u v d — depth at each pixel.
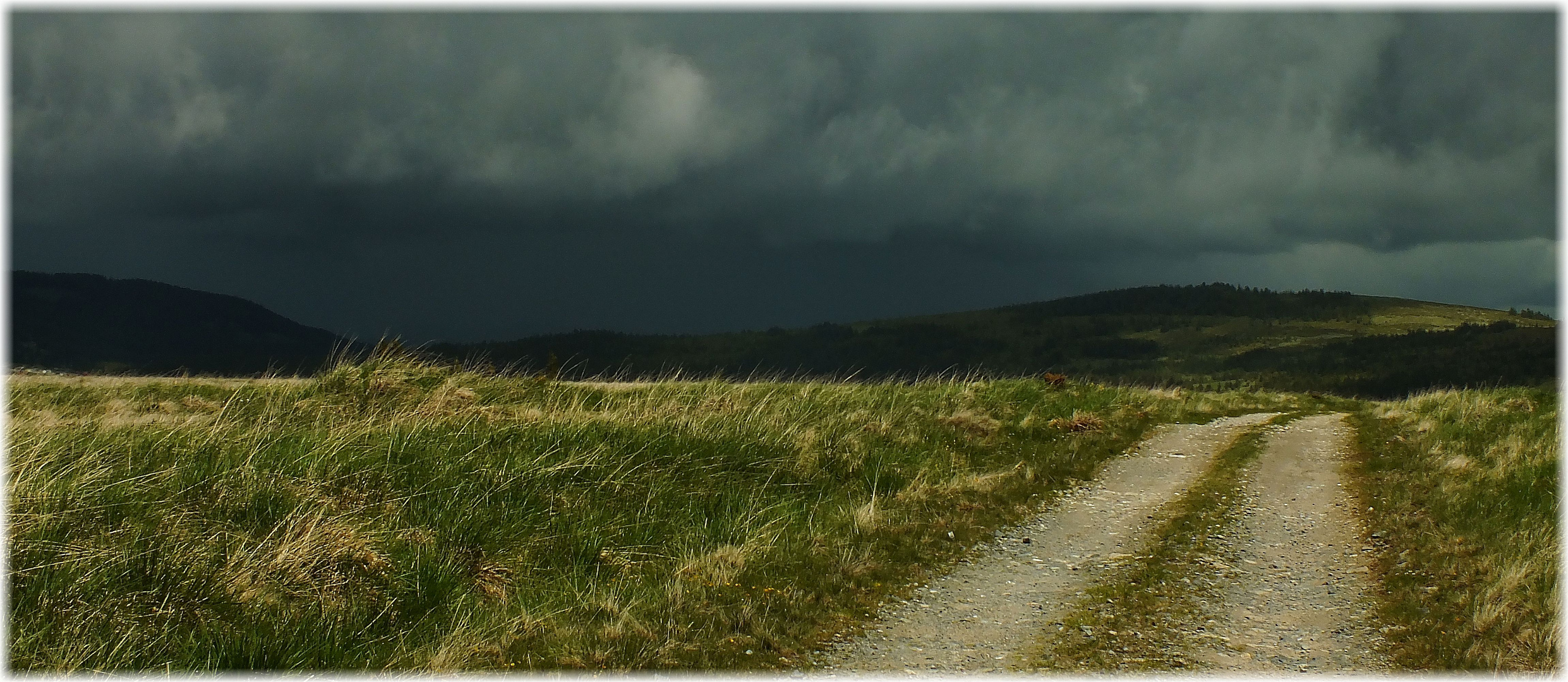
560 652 6.27
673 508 9.30
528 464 9.48
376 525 7.74
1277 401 24.03
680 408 13.70
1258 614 7.09
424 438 10.12
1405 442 13.88
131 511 7.35
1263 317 134.12
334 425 11.02
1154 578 7.89
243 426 10.54
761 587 7.51
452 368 15.28
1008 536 9.38
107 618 6.07
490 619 6.73
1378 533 9.15
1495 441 12.02
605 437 10.84
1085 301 146.00
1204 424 16.83
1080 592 7.63
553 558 7.88
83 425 9.45
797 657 6.35
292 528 7.15
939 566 8.34
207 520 7.41
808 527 9.18
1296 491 11.15
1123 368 113.50
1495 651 6.06
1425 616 6.88
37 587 6.15
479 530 8.02
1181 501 10.61
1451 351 99.88
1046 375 19.42
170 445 8.95
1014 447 13.45
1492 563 7.54
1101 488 11.57
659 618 6.85
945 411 15.25
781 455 11.20
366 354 14.54
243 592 6.50
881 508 9.78
